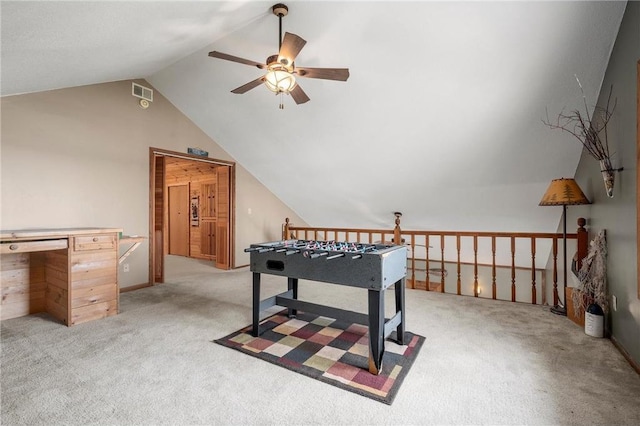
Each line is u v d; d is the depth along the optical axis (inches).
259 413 65.1
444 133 147.6
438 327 112.0
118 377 78.4
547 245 204.7
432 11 100.2
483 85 120.3
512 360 86.9
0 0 59.5
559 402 67.8
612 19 92.0
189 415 64.4
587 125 120.2
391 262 87.7
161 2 83.4
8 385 74.5
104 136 153.3
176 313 127.1
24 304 124.0
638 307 79.7
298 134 178.7
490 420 62.6
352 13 106.8
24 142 126.6
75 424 61.4
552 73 110.4
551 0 90.4
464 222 220.8
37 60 95.0
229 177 224.5
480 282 255.4
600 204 109.0
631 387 72.9
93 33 88.5
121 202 160.6
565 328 110.4
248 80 149.9
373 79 131.0
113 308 124.8
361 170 194.2
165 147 181.3
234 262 226.4
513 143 143.6
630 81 84.2
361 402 68.7
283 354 90.7
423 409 66.2
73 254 114.0
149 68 151.0
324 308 101.0
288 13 110.9
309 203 260.7
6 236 99.5
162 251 182.5
